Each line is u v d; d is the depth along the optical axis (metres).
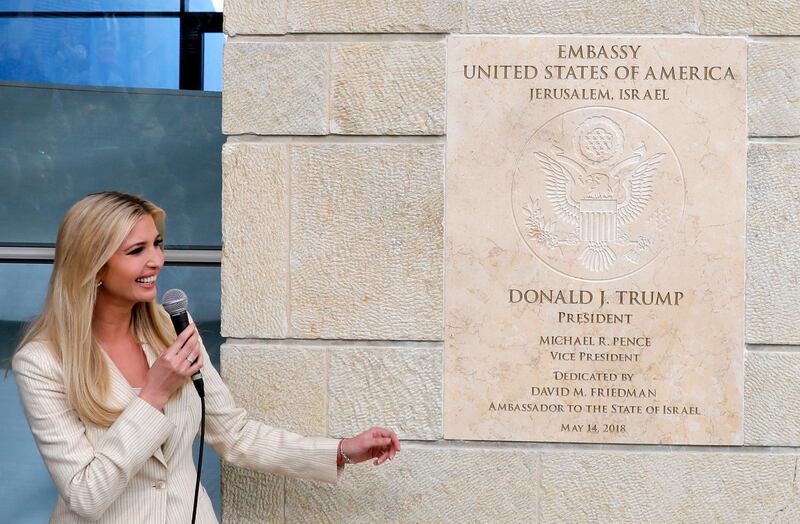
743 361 3.53
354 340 3.63
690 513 3.55
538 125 3.57
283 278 3.62
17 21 4.38
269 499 3.65
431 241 3.59
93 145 4.37
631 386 3.55
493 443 3.60
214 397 3.22
